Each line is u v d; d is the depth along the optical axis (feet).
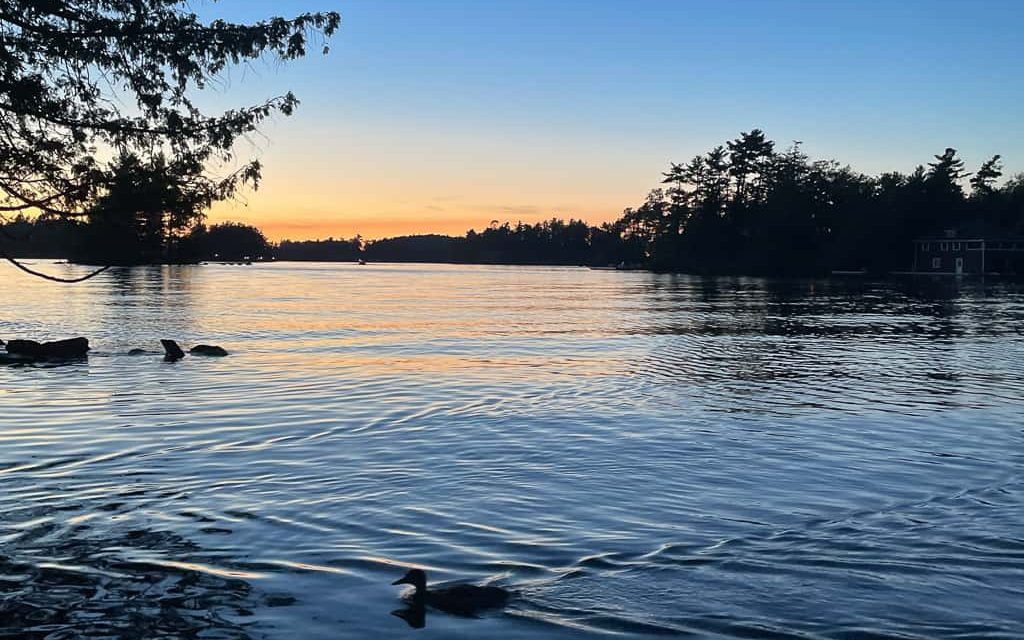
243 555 29.99
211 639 23.48
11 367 85.40
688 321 155.63
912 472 42.39
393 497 37.47
